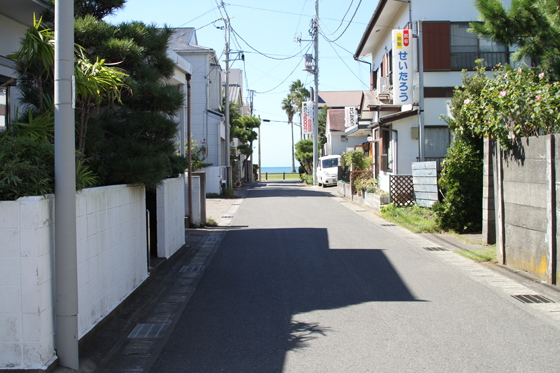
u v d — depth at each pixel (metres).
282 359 3.74
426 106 13.91
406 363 3.61
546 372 3.42
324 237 9.82
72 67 3.52
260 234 10.43
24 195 3.30
